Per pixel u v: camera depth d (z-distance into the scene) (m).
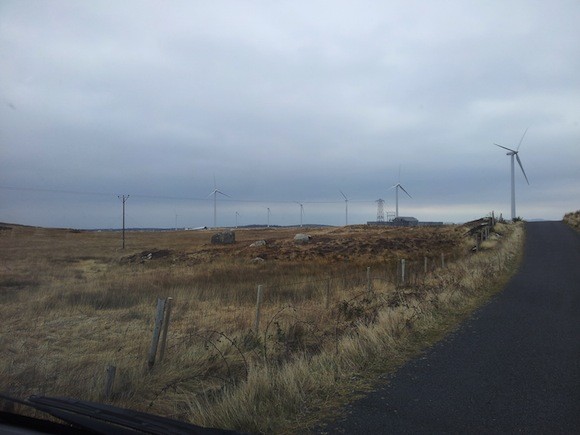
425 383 6.70
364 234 49.91
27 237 73.00
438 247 40.34
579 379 6.93
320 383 6.46
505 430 5.14
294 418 5.46
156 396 6.56
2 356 8.95
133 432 3.84
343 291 17.66
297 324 11.05
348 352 7.75
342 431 5.08
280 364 7.88
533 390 6.44
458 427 5.20
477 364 7.68
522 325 10.79
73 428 4.14
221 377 7.30
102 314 14.95
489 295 15.05
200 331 11.27
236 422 5.21
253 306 15.80
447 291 13.73
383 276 22.19
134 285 21.92
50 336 11.44
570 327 10.60
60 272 29.08
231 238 48.16
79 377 7.16
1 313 14.45
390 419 5.41
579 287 16.69
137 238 72.31
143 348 9.81
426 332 9.93
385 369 7.36
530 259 26.53
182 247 49.81
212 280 23.84
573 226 52.84
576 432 5.09
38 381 7.14
